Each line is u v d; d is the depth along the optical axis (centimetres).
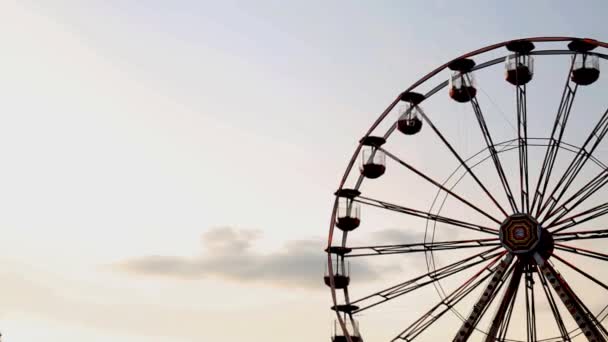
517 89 5825
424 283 5800
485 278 5612
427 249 5828
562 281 5322
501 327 5556
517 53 5900
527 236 5472
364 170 6256
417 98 6194
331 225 6212
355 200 6178
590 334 5238
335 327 6034
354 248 6112
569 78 5747
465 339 5388
